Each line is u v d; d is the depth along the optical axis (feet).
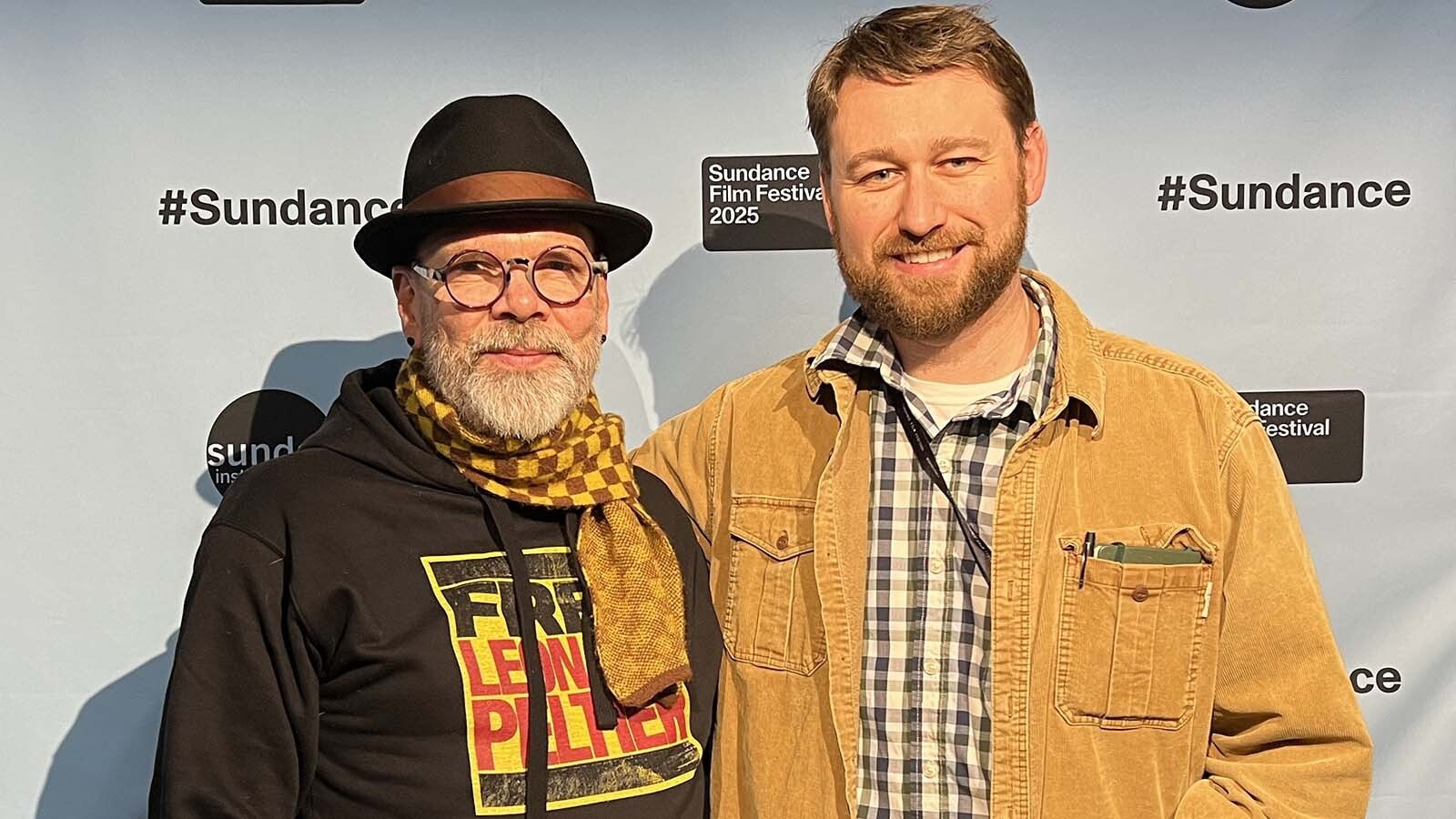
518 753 4.26
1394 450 6.19
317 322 6.16
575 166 4.78
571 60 6.12
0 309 6.04
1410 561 6.20
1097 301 6.21
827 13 6.11
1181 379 4.96
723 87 6.15
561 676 4.41
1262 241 6.17
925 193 4.58
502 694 4.28
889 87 4.62
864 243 4.73
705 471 5.56
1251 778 4.66
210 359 6.14
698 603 5.05
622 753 4.45
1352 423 6.19
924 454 4.93
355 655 4.24
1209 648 4.76
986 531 4.85
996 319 4.85
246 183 6.09
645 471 5.29
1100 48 6.12
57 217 6.04
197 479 6.15
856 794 4.86
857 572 4.98
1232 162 6.15
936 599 4.87
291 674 4.24
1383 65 6.10
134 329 6.09
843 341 5.11
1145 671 4.71
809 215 6.21
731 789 5.24
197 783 4.08
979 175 4.61
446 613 4.31
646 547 4.78
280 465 4.50
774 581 5.16
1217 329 6.20
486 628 4.34
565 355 4.56
